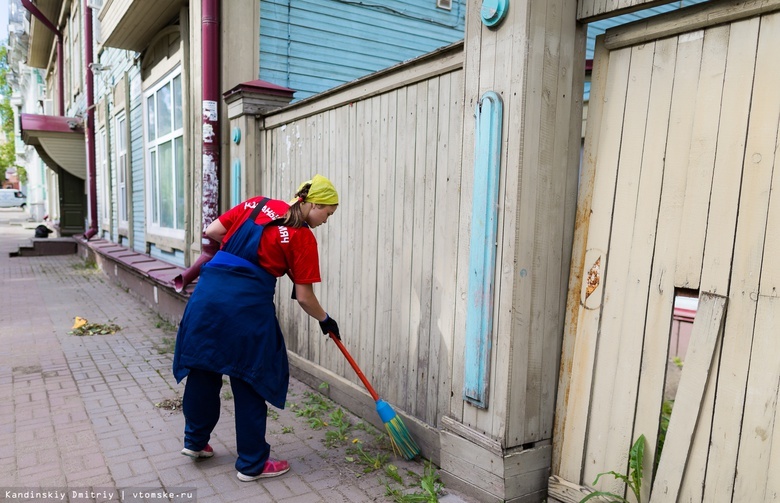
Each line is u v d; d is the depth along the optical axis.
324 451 3.12
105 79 11.59
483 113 2.41
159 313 6.99
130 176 9.61
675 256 2.09
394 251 3.26
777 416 1.80
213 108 5.07
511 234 2.31
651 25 2.16
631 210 2.24
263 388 2.69
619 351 2.26
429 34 6.71
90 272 11.59
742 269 1.90
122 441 3.23
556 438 2.48
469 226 2.55
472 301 2.50
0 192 54.78
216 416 2.90
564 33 2.35
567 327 2.46
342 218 3.78
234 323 2.63
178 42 6.62
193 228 5.81
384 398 3.37
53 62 20.25
